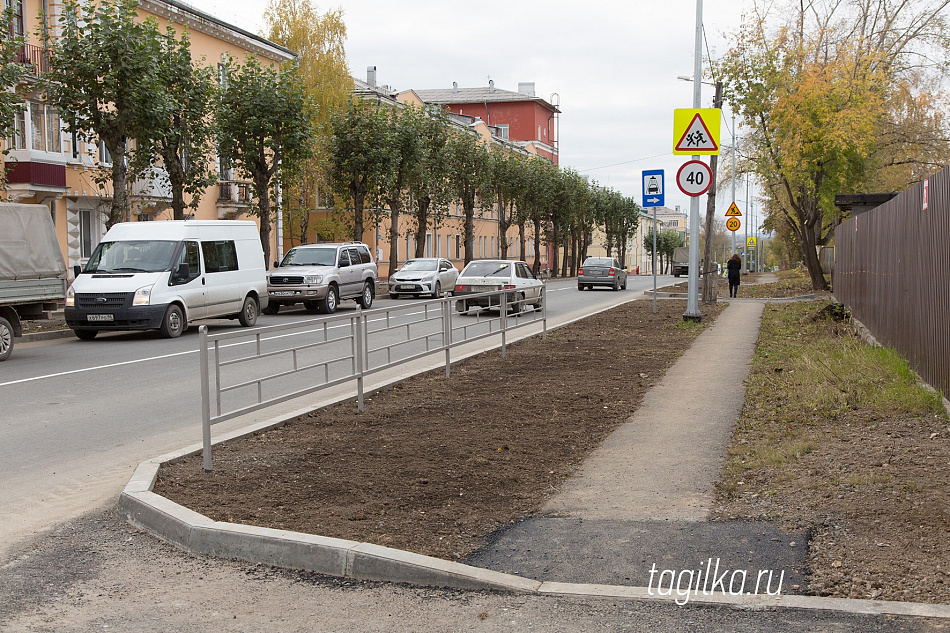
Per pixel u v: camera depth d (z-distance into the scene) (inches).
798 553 180.5
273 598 164.7
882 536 186.7
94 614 157.6
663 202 830.5
